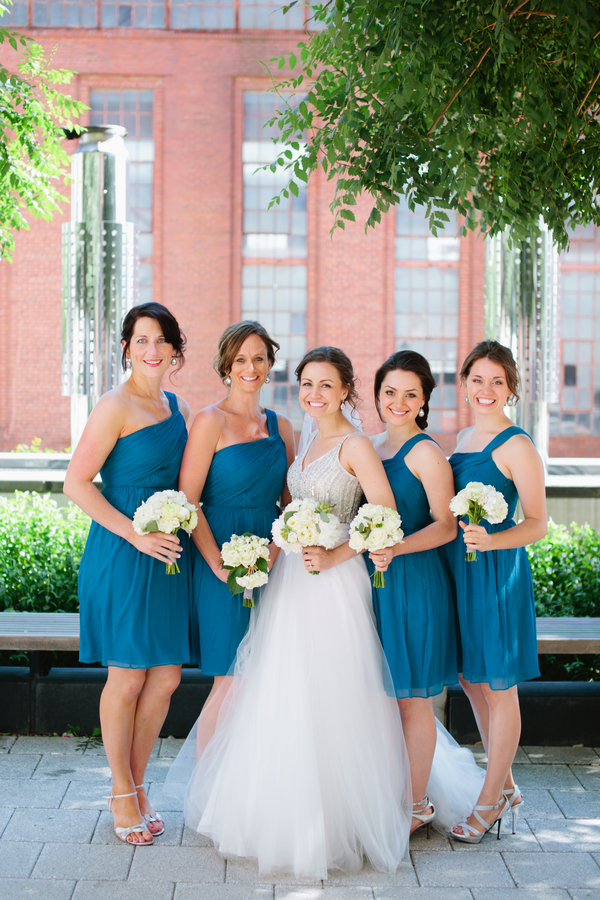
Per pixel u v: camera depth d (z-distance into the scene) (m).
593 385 16.92
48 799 3.25
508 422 3.10
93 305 7.03
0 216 5.69
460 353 16.41
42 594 4.68
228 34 15.78
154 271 15.97
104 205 6.99
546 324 7.08
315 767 2.77
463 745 3.90
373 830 2.81
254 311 16.45
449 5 2.79
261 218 16.36
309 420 3.25
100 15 15.95
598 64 3.03
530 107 2.97
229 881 2.70
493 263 7.11
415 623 2.95
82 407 7.20
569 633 3.85
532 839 3.03
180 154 15.91
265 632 2.96
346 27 2.99
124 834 2.93
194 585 3.14
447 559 3.13
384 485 2.94
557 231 3.43
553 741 3.91
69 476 2.91
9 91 5.42
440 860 2.87
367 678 2.91
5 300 15.93
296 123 3.56
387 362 3.11
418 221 16.34
